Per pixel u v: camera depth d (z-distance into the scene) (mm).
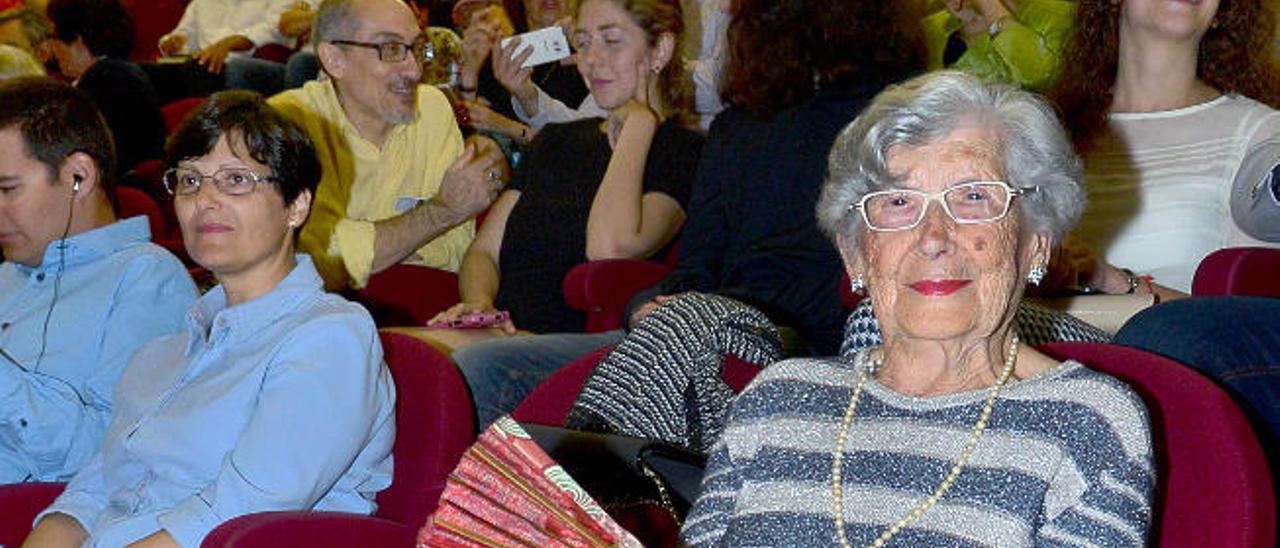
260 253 2453
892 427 1796
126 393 2562
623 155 3561
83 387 2748
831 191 1906
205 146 2438
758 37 2982
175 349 2566
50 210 2805
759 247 2951
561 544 1715
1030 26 3832
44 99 2812
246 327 2424
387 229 3662
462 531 1739
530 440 1770
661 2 3629
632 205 3523
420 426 2375
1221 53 3014
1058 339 2314
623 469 2059
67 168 2809
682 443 2316
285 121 2482
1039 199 1825
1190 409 1753
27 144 2789
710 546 1855
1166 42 2953
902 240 1817
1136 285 2707
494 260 3738
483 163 3688
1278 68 3113
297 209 2508
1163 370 1816
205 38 6848
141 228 2863
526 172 3744
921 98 1839
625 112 3621
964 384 1834
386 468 2393
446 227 3695
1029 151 1822
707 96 4035
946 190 1805
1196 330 2104
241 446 2279
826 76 2941
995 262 1796
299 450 2264
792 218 2945
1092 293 2697
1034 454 1720
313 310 2412
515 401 2998
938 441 1765
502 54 4344
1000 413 1760
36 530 2482
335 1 3768
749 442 1872
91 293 2777
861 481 1775
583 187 3646
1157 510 1753
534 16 4762
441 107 3889
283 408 2281
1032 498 1702
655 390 2322
